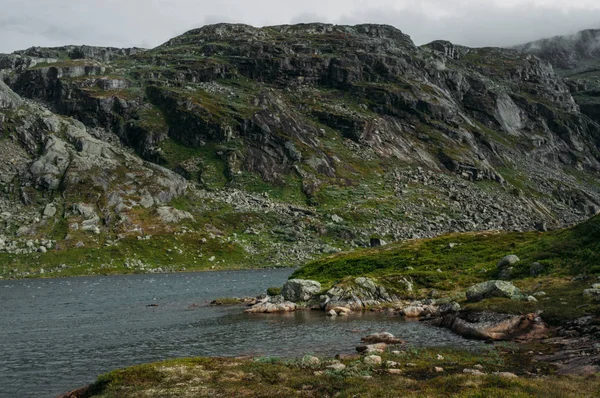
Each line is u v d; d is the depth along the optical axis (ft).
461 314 135.44
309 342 128.77
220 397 72.69
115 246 561.43
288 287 224.12
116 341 144.97
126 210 639.35
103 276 477.36
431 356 97.86
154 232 616.39
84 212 604.08
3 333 165.89
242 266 567.18
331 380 79.92
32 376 104.06
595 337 97.55
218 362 95.96
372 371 85.51
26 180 645.10
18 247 524.52
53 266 501.15
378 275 225.15
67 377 102.83
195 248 599.16
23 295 308.40
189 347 130.72
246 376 84.38
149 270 519.19
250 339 137.80
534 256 189.47
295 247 636.89
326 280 257.75
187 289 338.13
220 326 166.30
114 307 240.94
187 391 75.36
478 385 66.95
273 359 99.76
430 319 155.94
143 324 180.04
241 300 249.75
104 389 79.00
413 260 254.88
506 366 85.66
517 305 126.31
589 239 180.55
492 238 276.21
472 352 101.60
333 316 179.32
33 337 156.35
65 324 185.47
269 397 71.87
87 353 127.95
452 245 269.03
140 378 83.10
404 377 79.51
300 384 78.79
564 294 133.90
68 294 313.32
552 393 60.08
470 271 214.90
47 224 574.97
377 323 156.76
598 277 144.25
